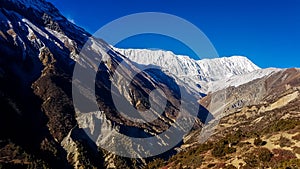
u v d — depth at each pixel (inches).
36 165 4869.6
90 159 5802.2
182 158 4028.1
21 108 6437.0
